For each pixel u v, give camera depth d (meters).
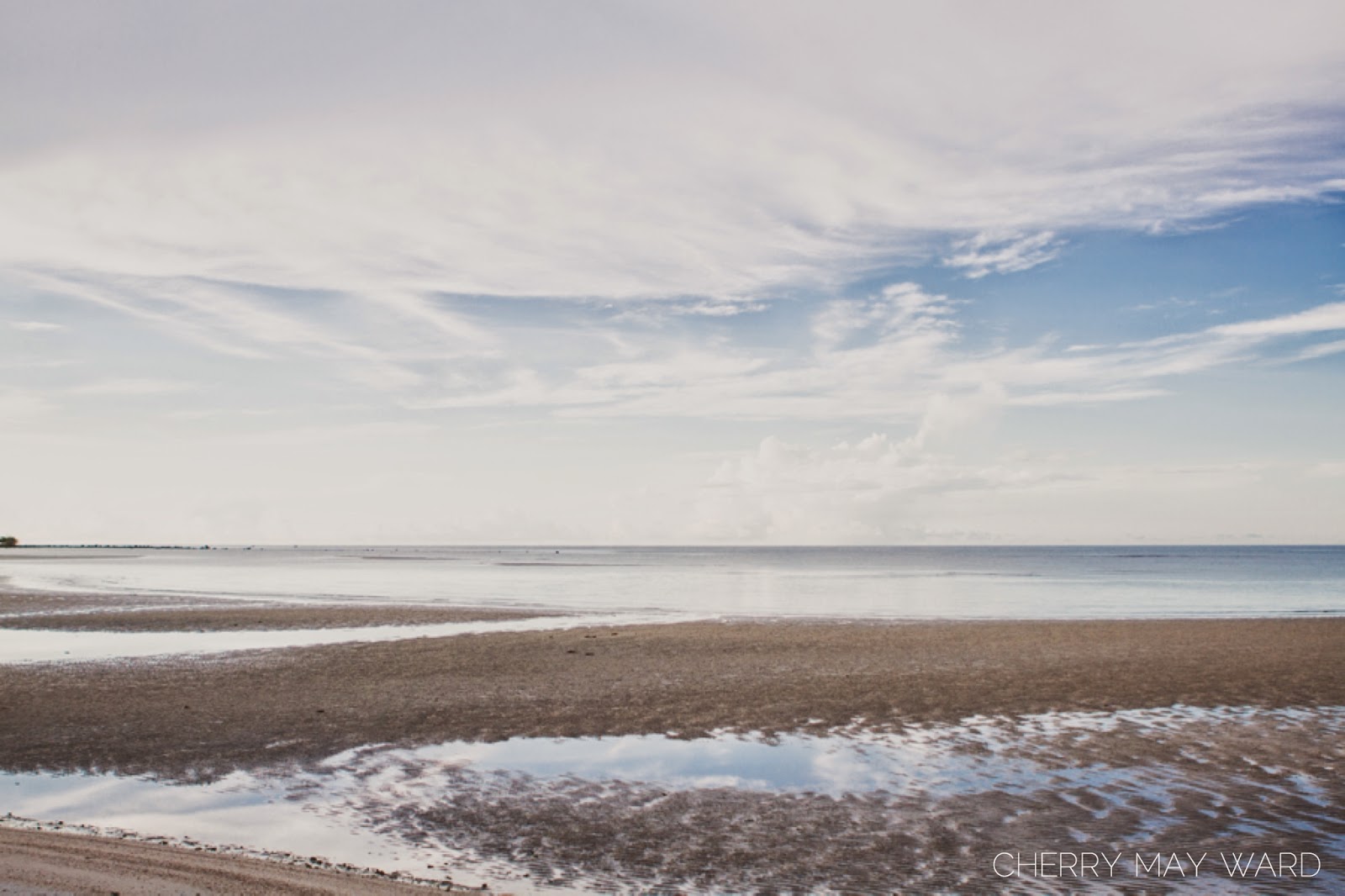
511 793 12.99
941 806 12.40
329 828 11.45
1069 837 11.16
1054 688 20.97
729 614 42.06
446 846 10.85
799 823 11.71
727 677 22.44
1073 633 32.06
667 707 18.83
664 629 33.72
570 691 20.55
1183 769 14.16
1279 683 21.45
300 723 17.23
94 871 8.70
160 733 16.34
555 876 9.92
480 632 32.91
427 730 16.70
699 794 12.93
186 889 8.25
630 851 10.70
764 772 14.05
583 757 14.94
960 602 52.69
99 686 20.92
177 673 22.80
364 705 18.89
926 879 9.87
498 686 21.12
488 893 9.30
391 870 9.95
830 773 14.02
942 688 20.98
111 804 12.32
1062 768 14.25
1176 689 20.72
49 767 14.17
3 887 8.01
